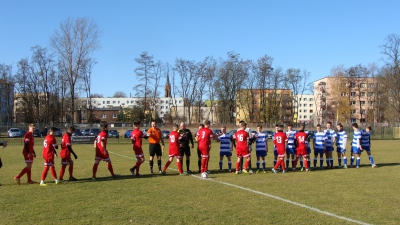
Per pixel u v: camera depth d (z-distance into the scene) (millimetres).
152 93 65125
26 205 8367
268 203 8508
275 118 67750
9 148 31969
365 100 85562
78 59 52375
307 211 7730
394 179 12359
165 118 91562
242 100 68625
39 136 50812
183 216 7312
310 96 117812
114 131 54031
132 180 12359
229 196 9359
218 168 16312
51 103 64625
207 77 67125
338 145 16750
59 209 7949
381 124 53719
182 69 68438
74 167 16609
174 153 13750
